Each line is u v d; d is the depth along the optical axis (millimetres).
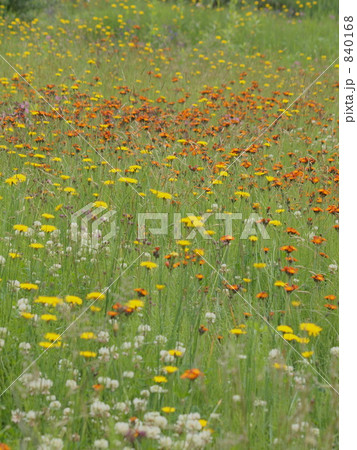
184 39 15758
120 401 2959
